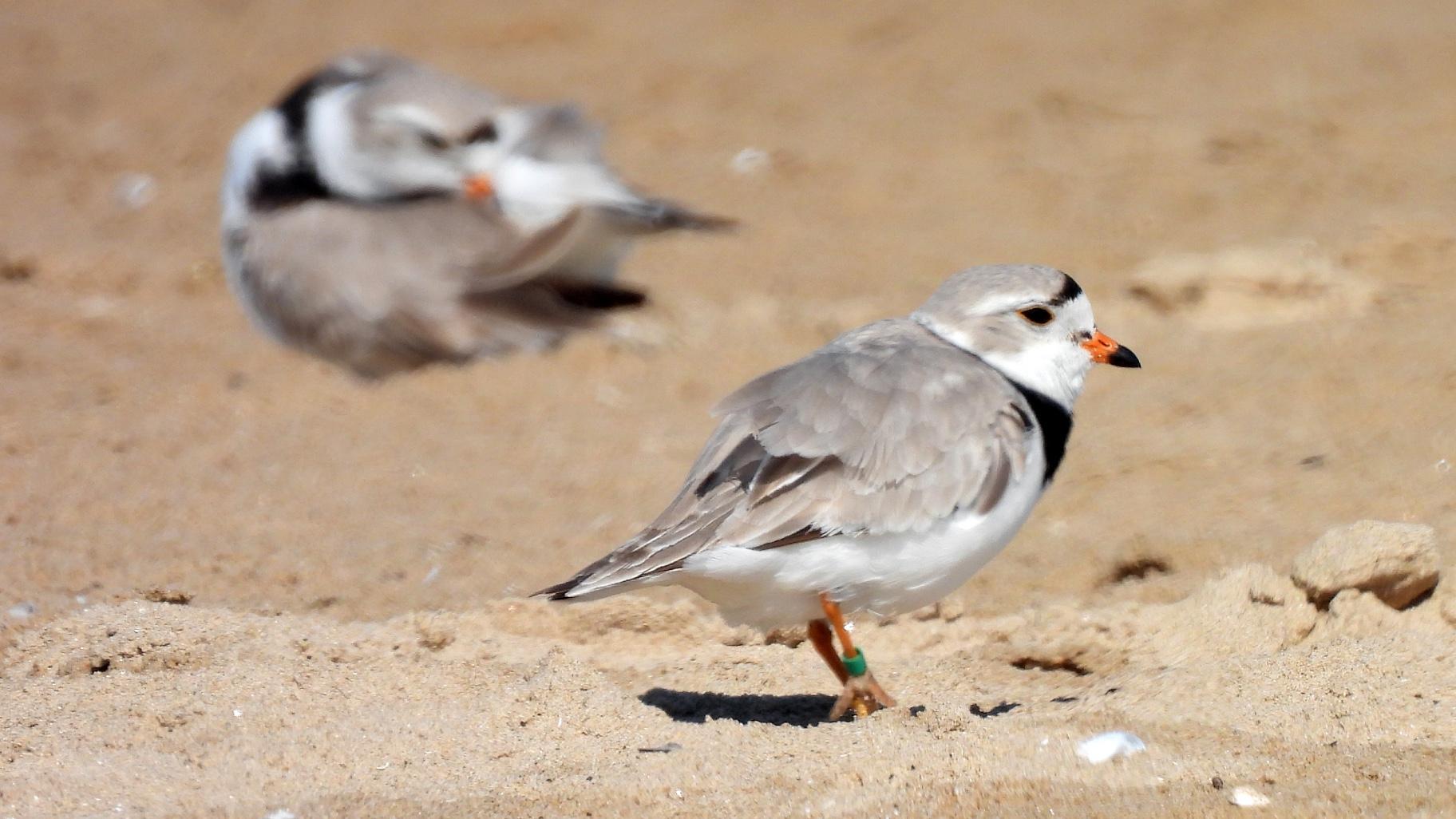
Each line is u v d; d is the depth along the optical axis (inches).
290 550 425.4
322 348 595.5
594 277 623.8
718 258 709.9
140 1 1210.6
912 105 917.2
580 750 303.4
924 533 313.4
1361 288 580.4
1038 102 903.1
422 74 609.9
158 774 294.2
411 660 352.8
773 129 895.1
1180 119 858.1
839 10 1091.3
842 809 275.1
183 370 589.0
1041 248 692.7
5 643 363.6
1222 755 292.0
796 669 358.9
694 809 277.1
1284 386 495.8
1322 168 768.3
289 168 601.0
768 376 331.3
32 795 283.6
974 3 1086.4
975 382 325.7
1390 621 346.3
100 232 782.5
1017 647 355.9
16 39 1127.0
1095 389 513.3
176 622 363.9
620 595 386.0
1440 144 786.8
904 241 719.1
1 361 590.9
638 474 476.7
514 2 1136.8
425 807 279.6
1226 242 675.4
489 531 438.3
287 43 1091.3
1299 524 405.1
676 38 1058.7
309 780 292.2
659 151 869.8
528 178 593.9
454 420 530.9
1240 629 353.4
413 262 585.9
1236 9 1040.8
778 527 307.6
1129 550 402.3
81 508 451.8
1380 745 294.2
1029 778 283.6
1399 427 454.6
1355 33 983.6
